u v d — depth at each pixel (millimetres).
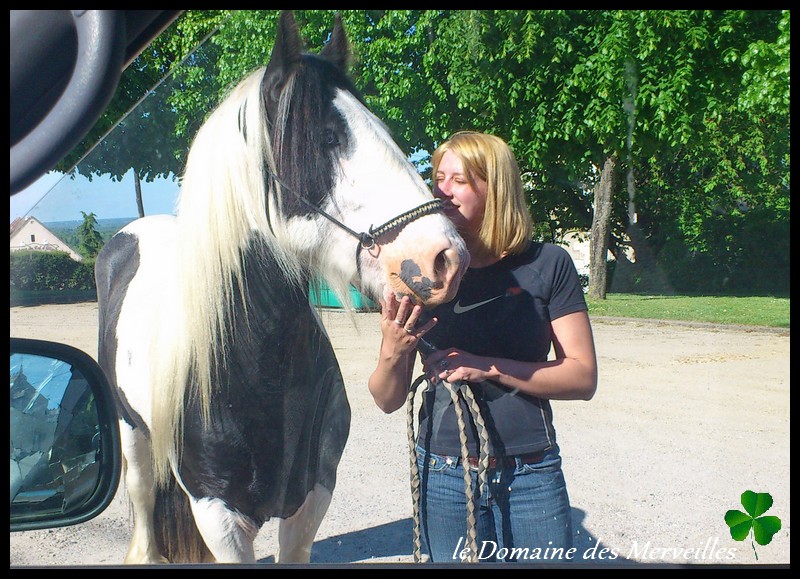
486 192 1377
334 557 1330
